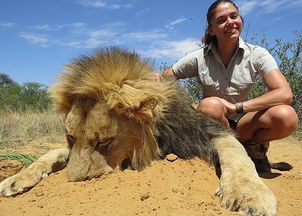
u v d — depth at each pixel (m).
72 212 0.99
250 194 0.96
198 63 1.64
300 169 1.81
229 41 1.53
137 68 1.24
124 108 1.19
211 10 1.56
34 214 1.01
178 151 1.32
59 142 2.47
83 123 1.20
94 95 1.19
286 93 1.44
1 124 2.99
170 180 1.14
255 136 1.55
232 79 1.58
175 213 0.95
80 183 1.16
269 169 1.61
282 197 1.21
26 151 2.10
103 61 1.22
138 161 1.24
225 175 1.08
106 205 1.01
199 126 1.33
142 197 1.03
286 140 2.71
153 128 1.25
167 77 1.38
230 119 1.65
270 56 1.51
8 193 1.20
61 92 1.27
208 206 0.99
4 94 5.10
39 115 3.41
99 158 1.20
